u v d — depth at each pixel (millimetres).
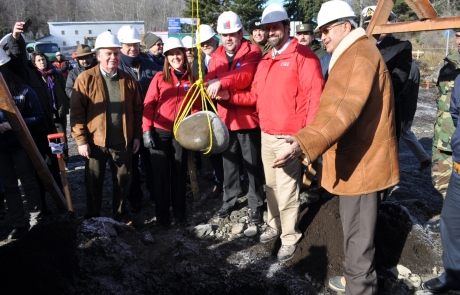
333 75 2477
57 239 3299
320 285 3244
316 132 2281
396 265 3430
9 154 3939
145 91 4770
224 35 3904
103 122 3816
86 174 3992
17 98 3930
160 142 3953
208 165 5617
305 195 4730
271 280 3318
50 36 44062
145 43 5863
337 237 3488
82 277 3168
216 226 4184
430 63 19531
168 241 3865
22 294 2801
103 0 73250
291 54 3252
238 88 3756
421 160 5234
